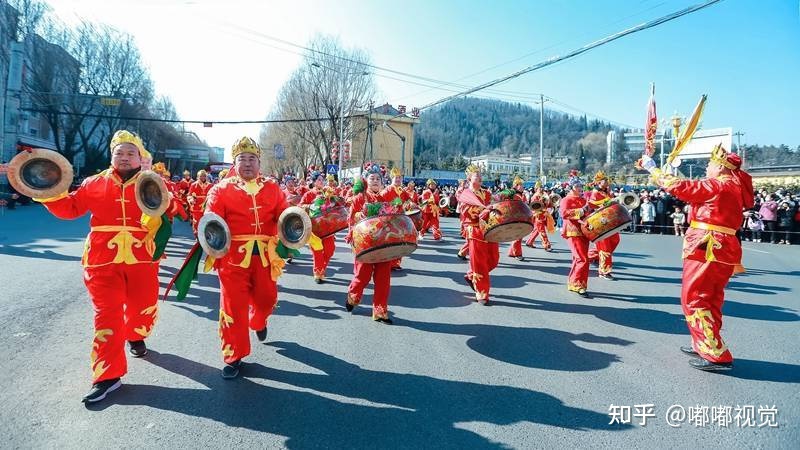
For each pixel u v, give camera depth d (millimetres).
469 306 6199
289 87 38438
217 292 6527
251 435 2945
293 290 6844
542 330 5207
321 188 9797
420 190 25312
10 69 26266
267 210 3934
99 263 3477
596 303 6441
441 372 3988
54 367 3840
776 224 15852
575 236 6922
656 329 5301
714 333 4109
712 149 4379
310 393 3537
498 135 177625
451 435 3002
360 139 50594
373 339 4777
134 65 38062
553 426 3145
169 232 3967
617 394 3637
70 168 3326
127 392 3479
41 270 7516
